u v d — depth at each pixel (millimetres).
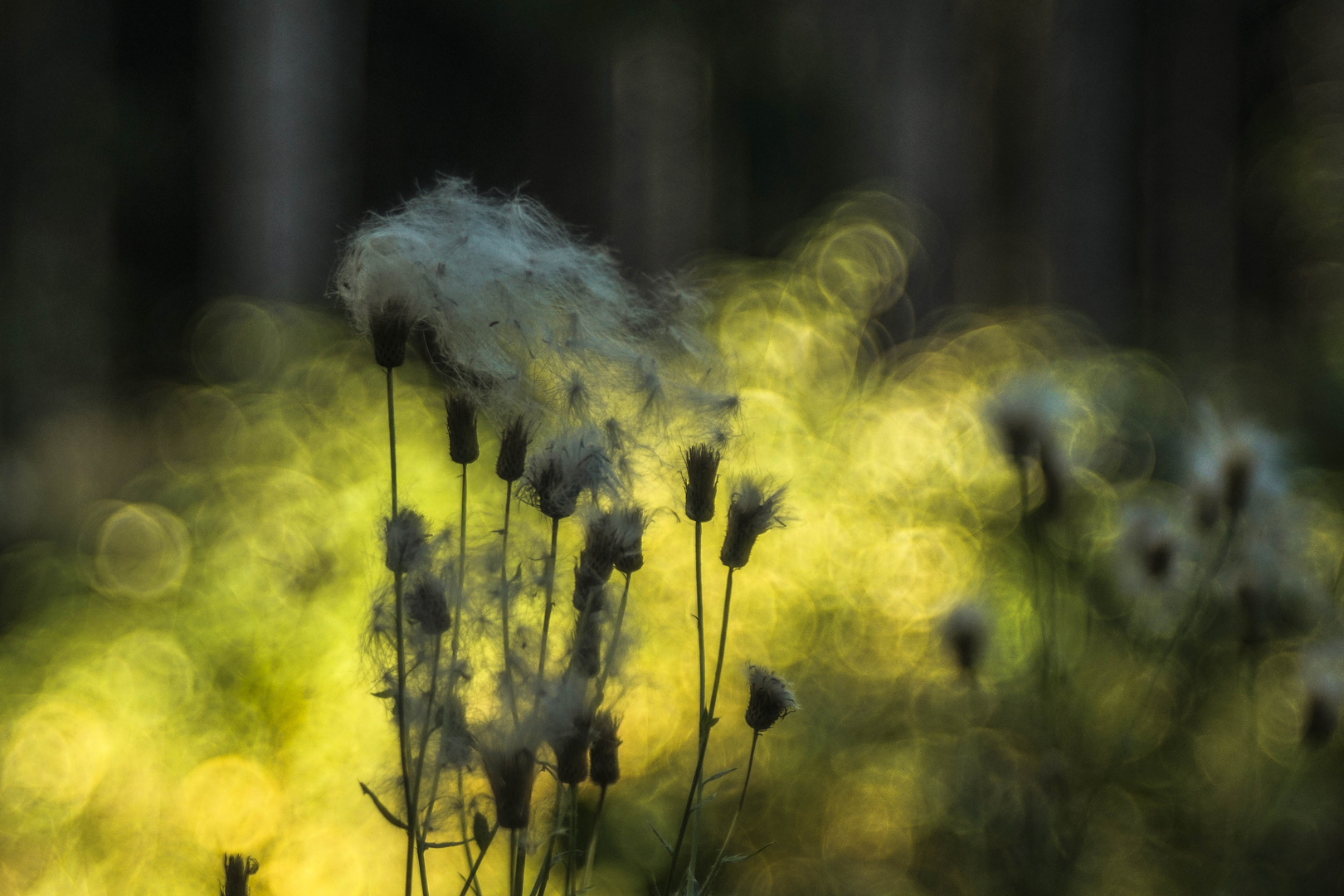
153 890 2449
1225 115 9570
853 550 3926
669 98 9562
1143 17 9703
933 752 2904
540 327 905
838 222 7949
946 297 9133
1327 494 4094
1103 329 9102
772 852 2652
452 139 8656
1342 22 8781
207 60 7766
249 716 2836
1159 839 2387
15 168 7230
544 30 7891
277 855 2461
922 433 4922
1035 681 2494
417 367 5113
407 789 811
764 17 8352
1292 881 2305
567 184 9016
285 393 5141
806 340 5664
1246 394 5902
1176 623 2195
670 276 1023
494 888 2174
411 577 854
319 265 7703
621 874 2367
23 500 5734
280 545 3369
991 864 2271
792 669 3293
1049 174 9531
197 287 7719
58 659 3330
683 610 3355
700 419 954
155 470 5488
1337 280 7945
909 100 9172
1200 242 9555
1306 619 2307
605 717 890
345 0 7910
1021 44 9484
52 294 7137
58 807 2662
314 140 7676
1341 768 2525
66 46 7414
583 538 916
